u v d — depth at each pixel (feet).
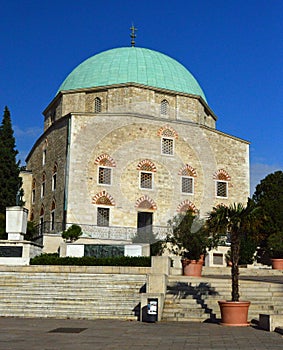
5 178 132.87
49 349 36.24
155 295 59.16
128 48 156.35
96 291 70.08
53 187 102.37
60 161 98.48
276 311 61.00
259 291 69.92
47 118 159.94
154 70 146.51
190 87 148.25
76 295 69.05
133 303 65.51
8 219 91.56
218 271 99.09
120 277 75.10
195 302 64.59
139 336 44.70
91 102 143.74
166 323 56.65
